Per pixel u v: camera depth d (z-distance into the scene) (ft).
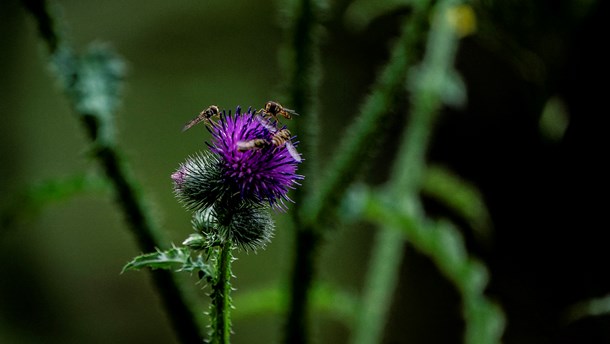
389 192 2.33
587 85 2.35
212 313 1.73
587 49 2.32
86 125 1.98
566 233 2.60
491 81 4.49
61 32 2.00
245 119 1.79
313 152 2.05
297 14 2.04
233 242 1.73
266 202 1.77
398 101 2.03
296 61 2.05
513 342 3.39
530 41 2.34
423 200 4.53
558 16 2.30
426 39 2.35
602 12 2.28
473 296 2.15
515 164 4.05
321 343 4.74
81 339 5.10
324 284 2.19
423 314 4.83
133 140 5.15
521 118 4.24
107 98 1.98
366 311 2.26
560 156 2.50
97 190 2.00
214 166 1.76
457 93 2.35
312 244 2.03
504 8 2.31
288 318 2.05
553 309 2.80
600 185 2.46
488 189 4.10
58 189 2.00
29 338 5.07
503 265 3.76
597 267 2.53
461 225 4.28
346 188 2.03
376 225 4.98
